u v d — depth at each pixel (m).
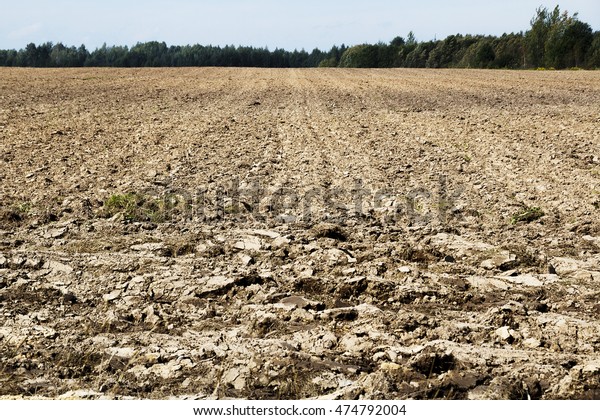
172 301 6.46
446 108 23.69
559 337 5.70
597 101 25.34
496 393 4.81
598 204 9.93
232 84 37.22
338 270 7.10
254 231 8.58
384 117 20.86
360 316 6.09
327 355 5.41
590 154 14.05
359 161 13.34
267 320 5.95
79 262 7.36
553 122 19.09
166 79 40.75
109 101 25.34
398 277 7.01
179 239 8.23
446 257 7.64
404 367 5.12
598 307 6.38
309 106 24.42
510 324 5.95
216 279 6.84
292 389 4.89
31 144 14.77
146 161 13.07
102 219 9.08
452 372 5.08
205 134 16.69
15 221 8.92
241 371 5.11
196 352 5.40
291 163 13.10
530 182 11.52
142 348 5.47
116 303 6.39
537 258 7.53
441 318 6.14
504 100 26.61
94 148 14.48
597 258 7.73
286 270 7.15
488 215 9.58
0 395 4.79
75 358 5.31
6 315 6.04
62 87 31.45
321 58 154.12
